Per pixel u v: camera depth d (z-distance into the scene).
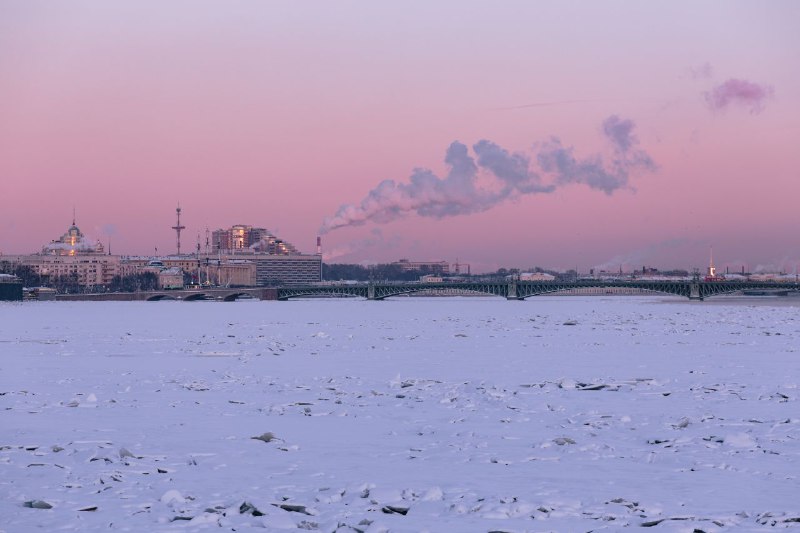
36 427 41.19
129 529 24.30
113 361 81.12
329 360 81.25
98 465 32.25
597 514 25.47
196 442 37.16
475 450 35.34
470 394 53.44
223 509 26.19
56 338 121.50
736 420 42.22
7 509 26.31
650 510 25.78
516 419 43.31
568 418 43.44
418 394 53.69
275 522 24.80
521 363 76.06
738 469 31.38
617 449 35.28
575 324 155.88
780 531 23.81
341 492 28.28
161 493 28.19
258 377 65.19
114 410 47.03
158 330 146.75
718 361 76.00
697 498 27.33
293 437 38.62
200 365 76.50
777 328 134.50
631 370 68.69
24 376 66.81
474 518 25.28
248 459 33.69
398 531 24.00
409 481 29.88
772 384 57.72
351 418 44.19
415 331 136.75
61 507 26.50
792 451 34.38
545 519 25.14
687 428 40.00
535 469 31.73
